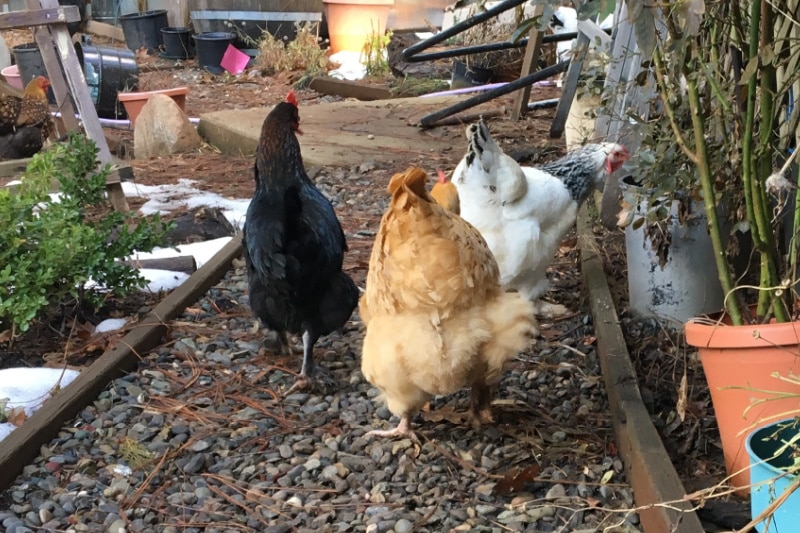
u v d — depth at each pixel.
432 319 1.52
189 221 3.14
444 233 1.49
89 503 1.54
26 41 7.69
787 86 1.52
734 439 1.40
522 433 1.75
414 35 6.86
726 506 1.39
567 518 1.47
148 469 1.66
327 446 1.74
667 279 2.07
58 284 2.17
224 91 6.49
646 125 1.86
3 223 2.07
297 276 1.86
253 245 1.86
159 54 7.90
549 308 2.37
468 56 5.70
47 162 2.35
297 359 2.14
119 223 2.55
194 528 1.48
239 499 1.56
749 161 1.43
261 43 7.19
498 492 1.55
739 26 1.53
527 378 1.99
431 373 1.55
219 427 1.81
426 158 4.00
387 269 1.53
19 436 1.67
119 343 2.08
